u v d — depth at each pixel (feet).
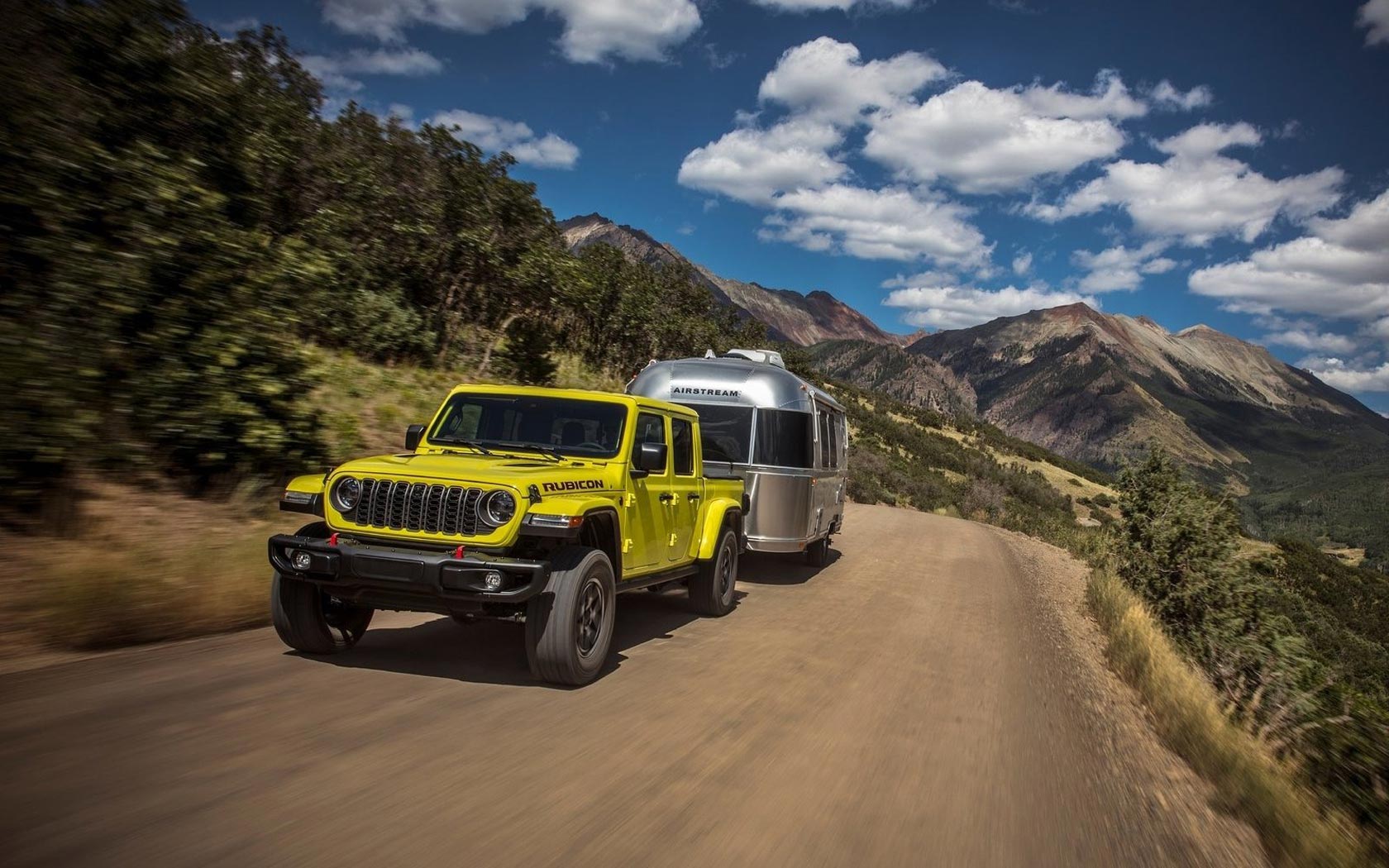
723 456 34.01
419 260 59.06
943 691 20.71
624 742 14.66
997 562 54.34
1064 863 11.92
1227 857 13.20
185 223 29.19
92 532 22.41
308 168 53.31
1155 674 25.02
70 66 34.01
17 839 9.37
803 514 34.94
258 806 10.82
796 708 17.83
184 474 27.89
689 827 11.52
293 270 33.32
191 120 38.91
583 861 10.22
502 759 13.34
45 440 22.67
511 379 60.34
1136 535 50.26
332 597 17.97
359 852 9.86
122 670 16.11
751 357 39.91
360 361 51.19
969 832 12.50
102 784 11.04
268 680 16.28
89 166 27.20
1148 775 16.87
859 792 13.55
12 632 16.85
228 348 28.63
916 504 120.57
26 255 25.66
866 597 34.42
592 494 18.76
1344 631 69.87
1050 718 19.63
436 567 15.98
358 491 17.12
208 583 20.04
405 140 58.70
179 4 39.52
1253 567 49.03
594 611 18.33
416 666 18.26
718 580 26.99
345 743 13.34
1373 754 19.56
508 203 59.31
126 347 26.76
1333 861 13.34
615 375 87.15
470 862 9.90
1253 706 24.41
